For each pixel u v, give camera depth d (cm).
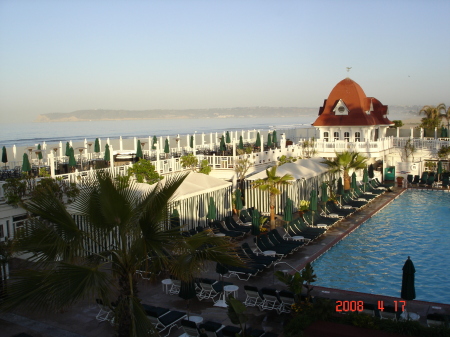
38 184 1709
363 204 2841
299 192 3030
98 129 18075
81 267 816
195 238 953
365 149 3800
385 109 4766
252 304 1416
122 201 894
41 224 899
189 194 2095
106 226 931
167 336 1223
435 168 3881
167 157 3744
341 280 1712
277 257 1923
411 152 3950
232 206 2800
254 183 2500
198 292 1503
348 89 4569
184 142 8138
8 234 1673
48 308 838
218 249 948
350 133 4447
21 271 829
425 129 5281
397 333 1099
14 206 1664
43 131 16150
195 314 1363
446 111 5369
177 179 966
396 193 3456
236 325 1267
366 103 4584
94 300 1480
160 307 1370
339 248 2125
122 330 928
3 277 1407
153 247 902
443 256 1997
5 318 1374
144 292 1558
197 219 2356
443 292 1598
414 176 3794
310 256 1945
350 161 3091
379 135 4788
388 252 2059
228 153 4034
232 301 1102
